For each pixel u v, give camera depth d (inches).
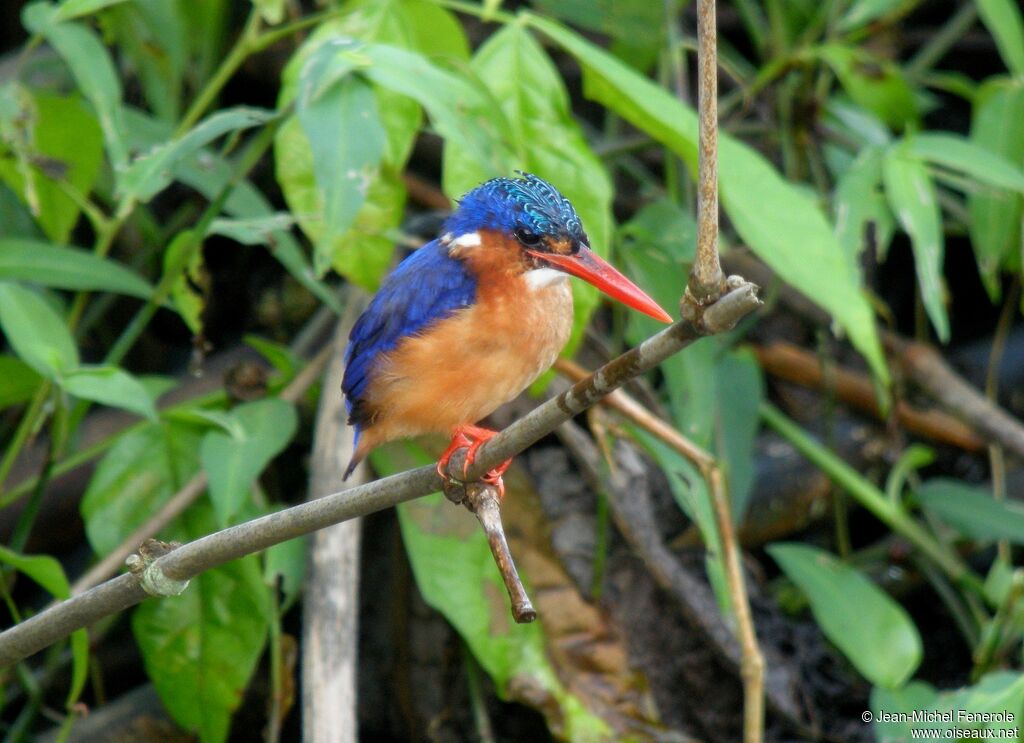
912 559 460.4
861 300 325.7
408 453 374.9
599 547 378.0
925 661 463.2
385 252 341.4
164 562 237.8
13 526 426.6
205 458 346.9
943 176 432.5
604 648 375.2
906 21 599.2
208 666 355.9
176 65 448.8
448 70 344.5
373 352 289.4
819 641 447.8
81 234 490.9
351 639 332.2
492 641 362.0
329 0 429.1
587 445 393.4
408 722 403.9
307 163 334.3
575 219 282.5
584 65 343.6
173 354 509.4
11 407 453.7
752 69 557.3
